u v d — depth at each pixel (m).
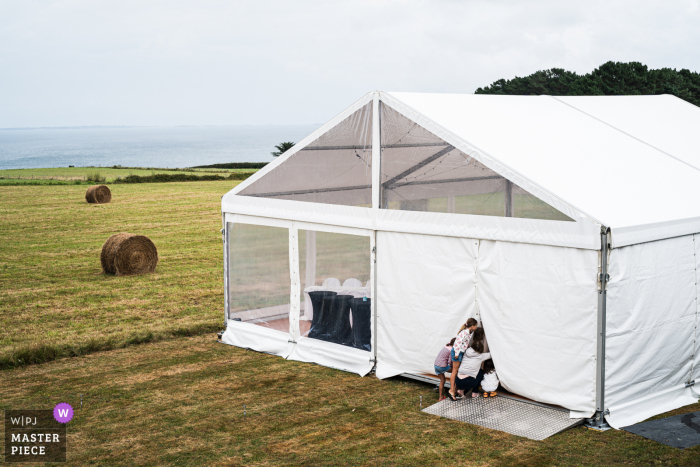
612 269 6.69
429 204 8.27
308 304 9.72
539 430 6.71
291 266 9.88
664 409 7.36
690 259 7.68
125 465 6.20
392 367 8.70
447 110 8.84
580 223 6.75
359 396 8.02
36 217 27.56
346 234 9.14
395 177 8.59
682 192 8.25
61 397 8.16
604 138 9.62
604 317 6.66
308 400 7.92
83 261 18.53
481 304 7.74
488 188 7.64
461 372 7.62
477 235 7.69
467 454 6.25
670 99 13.17
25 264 18.08
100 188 32.38
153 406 7.80
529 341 7.28
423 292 8.30
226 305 10.95
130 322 11.88
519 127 9.14
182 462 6.25
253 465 6.14
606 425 6.79
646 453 6.16
